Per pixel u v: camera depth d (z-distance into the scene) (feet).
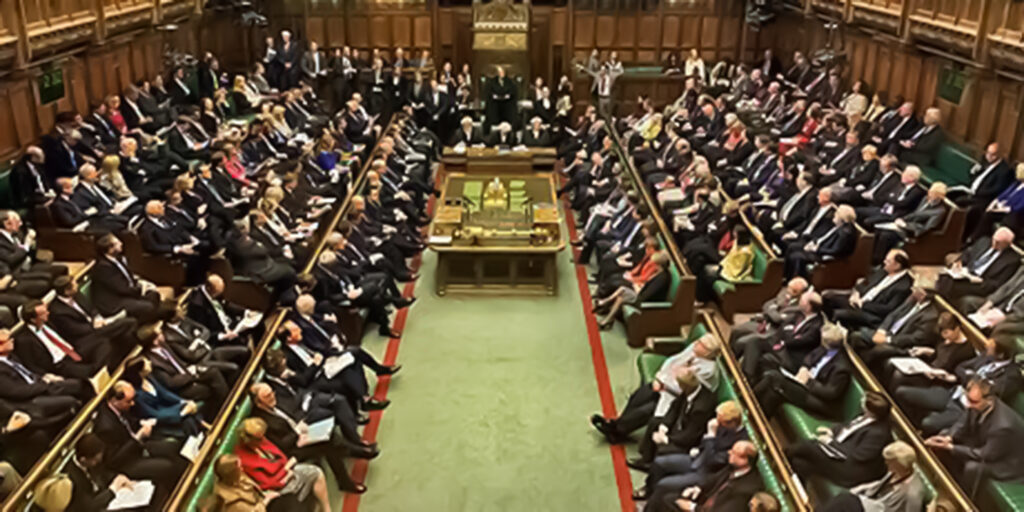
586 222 51.26
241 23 70.74
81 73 49.85
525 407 32.83
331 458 27.02
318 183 50.85
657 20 77.92
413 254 45.78
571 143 65.31
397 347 37.68
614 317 38.78
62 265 34.27
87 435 22.72
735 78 74.64
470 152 64.13
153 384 27.02
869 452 23.54
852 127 52.95
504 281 43.19
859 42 61.93
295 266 40.01
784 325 30.50
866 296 35.01
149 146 50.26
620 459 29.53
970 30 45.62
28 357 28.12
